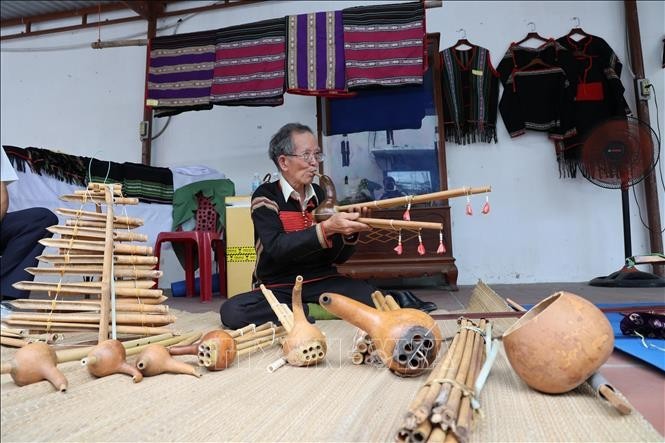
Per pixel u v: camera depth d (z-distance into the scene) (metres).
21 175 3.42
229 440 0.77
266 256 1.97
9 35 5.81
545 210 4.50
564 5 4.60
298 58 3.76
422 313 1.19
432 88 4.21
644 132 3.73
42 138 5.61
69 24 5.78
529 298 3.10
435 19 4.77
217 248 4.02
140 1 5.23
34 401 0.95
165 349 1.22
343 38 3.69
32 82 5.70
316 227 1.60
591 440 0.74
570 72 4.40
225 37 3.96
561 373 0.92
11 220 2.05
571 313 0.94
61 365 1.29
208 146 5.17
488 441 0.74
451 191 1.44
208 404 0.95
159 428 0.82
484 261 4.54
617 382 1.07
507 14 4.67
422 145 4.22
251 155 5.07
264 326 1.68
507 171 4.55
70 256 1.56
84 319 1.53
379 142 4.27
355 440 0.76
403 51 3.59
